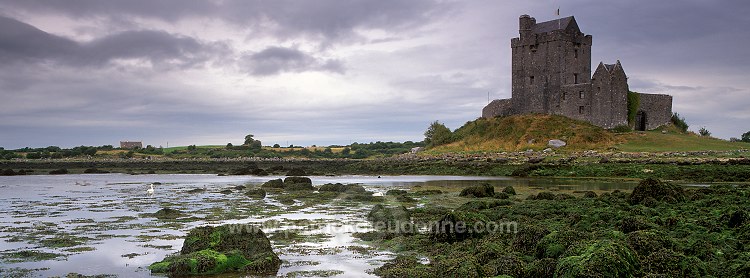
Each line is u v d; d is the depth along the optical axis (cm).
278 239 2528
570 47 10838
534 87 11094
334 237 2567
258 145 18262
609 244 1527
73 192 5203
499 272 1634
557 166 7331
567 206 3206
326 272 1927
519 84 11369
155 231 2777
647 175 6450
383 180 6950
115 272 1939
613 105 10031
